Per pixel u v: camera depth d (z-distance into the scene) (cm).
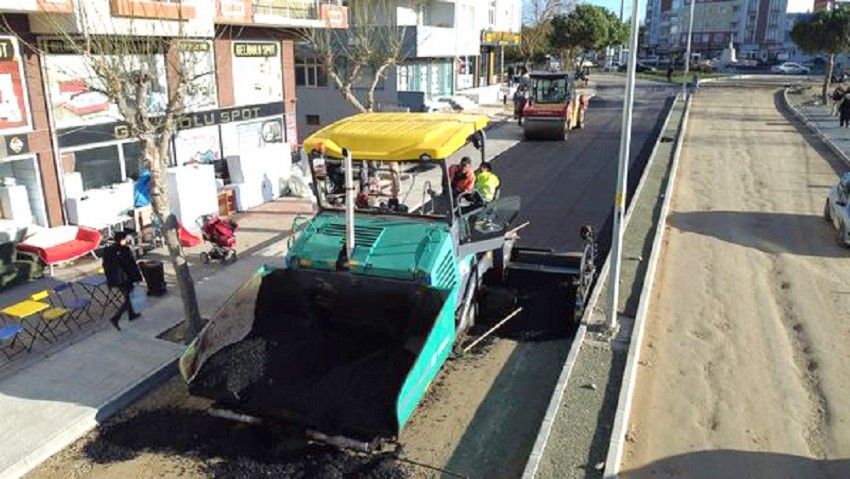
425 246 813
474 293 987
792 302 1174
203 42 1527
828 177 2127
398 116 977
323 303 848
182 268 970
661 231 1523
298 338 824
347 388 730
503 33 5028
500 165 2295
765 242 1505
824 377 920
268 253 1387
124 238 1031
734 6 10962
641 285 1185
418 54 3384
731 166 2284
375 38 2733
